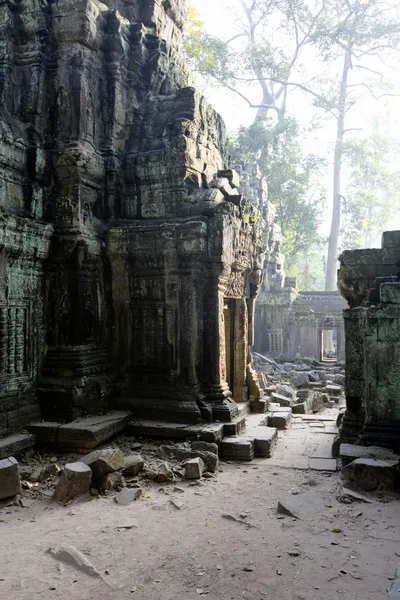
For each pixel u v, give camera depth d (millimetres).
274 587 4859
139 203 11328
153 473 8055
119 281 11023
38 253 9891
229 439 9672
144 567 5238
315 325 29344
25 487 7551
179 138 10969
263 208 28391
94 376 10430
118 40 11234
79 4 10375
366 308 9406
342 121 42406
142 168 11266
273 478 8336
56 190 10414
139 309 10961
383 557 5492
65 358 10102
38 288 10172
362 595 4715
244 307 12648
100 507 6965
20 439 8797
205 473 8398
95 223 10938
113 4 12703
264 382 16828
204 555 5520
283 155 37031
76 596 4691
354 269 10688
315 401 15992
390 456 8086
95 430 8977
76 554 5395
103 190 11203
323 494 7488
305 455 9758
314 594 4734
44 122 10562
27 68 10508
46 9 10500
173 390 10531
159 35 13734
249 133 36688
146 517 6613
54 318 10336
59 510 6840
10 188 9750
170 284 10602
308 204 37938
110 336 11094
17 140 9781
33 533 6078
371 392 9016
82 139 10422
